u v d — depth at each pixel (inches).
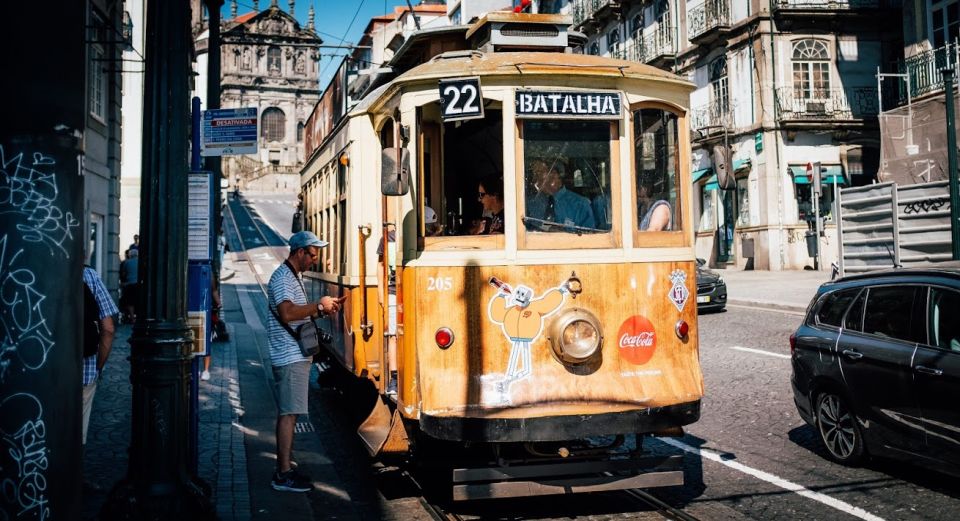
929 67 882.1
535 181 223.0
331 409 409.4
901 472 265.1
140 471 188.4
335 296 343.9
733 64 1213.7
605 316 223.8
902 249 577.0
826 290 295.6
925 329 245.6
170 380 190.2
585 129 227.9
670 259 233.9
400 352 229.1
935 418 234.5
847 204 614.9
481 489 209.3
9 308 129.6
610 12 1539.1
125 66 1099.3
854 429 267.7
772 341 538.6
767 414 351.3
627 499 246.1
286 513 230.2
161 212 192.5
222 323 640.4
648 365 226.8
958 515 221.8
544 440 211.5
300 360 256.1
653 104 235.8
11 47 129.7
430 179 227.6
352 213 295.1
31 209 131.3
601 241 226.4
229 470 274.5
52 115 133.1
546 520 227.0
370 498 253.9
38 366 131.0
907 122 868.6
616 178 228.7
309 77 3885.3
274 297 258.1
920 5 906.1
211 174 230.1
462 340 217.3
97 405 380.8
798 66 1154.7
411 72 230.2
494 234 221.1
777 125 1142.3
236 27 3779.5
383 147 281.9
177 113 195.5
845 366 270.5
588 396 217.0
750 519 224.4
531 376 217.0
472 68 223.3
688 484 259.6
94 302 229.8
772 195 1144.8
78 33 137.1
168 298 191.8
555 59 231.9
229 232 2249.0
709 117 1279.5
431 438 235.6
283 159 3823.8
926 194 564.4
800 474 266.7
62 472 133.6
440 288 219.8
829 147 1159.0
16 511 129.4
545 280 220.2
